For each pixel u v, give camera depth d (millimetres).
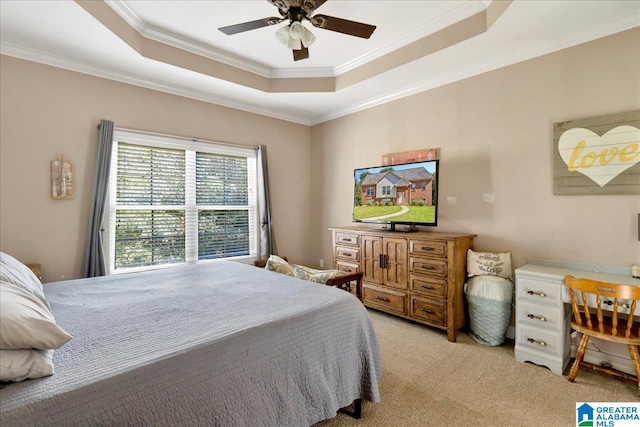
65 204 2904
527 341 2424
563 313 2275
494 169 2996
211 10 2574
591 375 2258
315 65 3645
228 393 1191
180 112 3648
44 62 2785
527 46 2713
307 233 5004
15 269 1558
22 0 2055
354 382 1684
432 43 2838
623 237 2316
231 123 4121
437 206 3166
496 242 2988
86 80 3010
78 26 2369
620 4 2141
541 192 2709
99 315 1560
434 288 2973
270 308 1636
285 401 1355
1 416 818
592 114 2441
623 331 2014
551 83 2641
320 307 1646
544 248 2693
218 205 4062
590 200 2461
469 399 1969
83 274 2930
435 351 2645
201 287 2107
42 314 1134
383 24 2777
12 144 2654
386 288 3379
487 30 2465
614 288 1935
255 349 1311
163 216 3592
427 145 3523
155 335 1306
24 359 964
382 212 3643
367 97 3984
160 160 3557
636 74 2254
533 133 2746
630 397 1978
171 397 1061
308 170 5008
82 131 2988
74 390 927
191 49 3129
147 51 2869
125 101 3248
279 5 1940
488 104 3029
